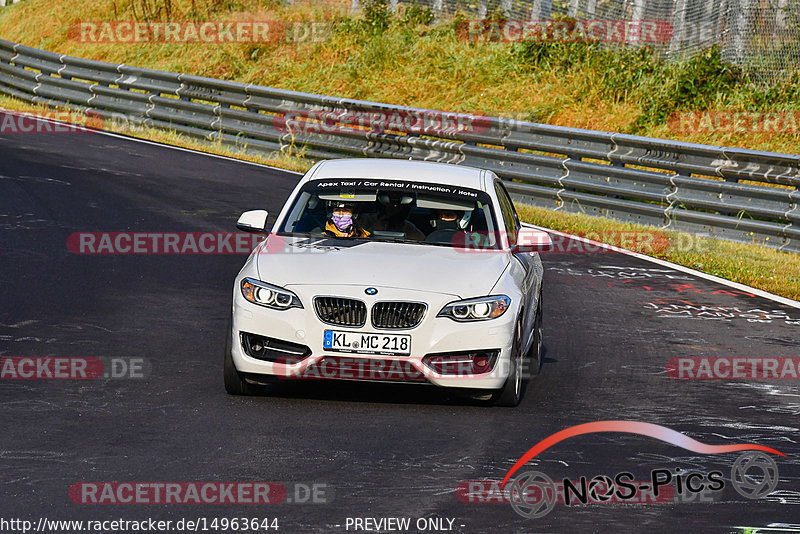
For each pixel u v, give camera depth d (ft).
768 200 177.27
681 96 275.39
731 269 156.46
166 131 262.47
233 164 227.81
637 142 193.16
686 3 296.30
